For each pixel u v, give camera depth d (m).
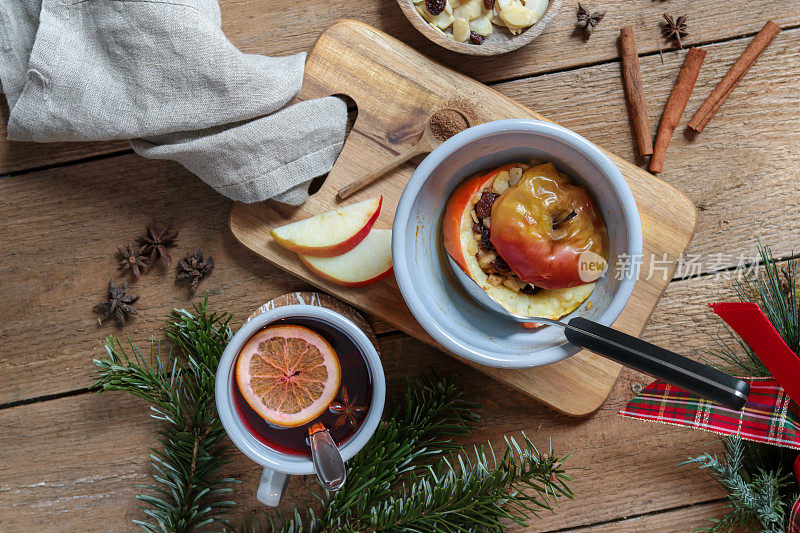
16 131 0.68
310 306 0.64
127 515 0.71
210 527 0.71
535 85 0.71
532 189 0.61
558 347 0.60
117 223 0.71
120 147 0.71
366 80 0.69
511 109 0.68
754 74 0.71
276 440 0.65
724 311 0.63
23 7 0.68
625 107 0.71
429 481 0.66
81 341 0.71
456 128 0.68
